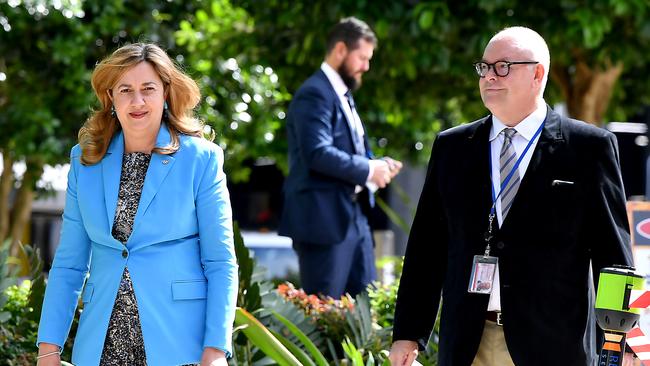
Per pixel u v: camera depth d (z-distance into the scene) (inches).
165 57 394.6
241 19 1091.3
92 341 382.3
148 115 387.2
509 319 405.7
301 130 664.4
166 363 375.2
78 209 396.2
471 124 431.5
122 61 386.6
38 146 1152.8
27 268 652.1
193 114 425.1
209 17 1211.9
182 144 392.8
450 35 921.5
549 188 407.5
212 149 396.5
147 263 380.8
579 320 406.0
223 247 388.2
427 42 903.1
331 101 673.6
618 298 377.7
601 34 872.3
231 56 1071.6
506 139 417.4
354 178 660.7
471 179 420.2
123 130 394.3
